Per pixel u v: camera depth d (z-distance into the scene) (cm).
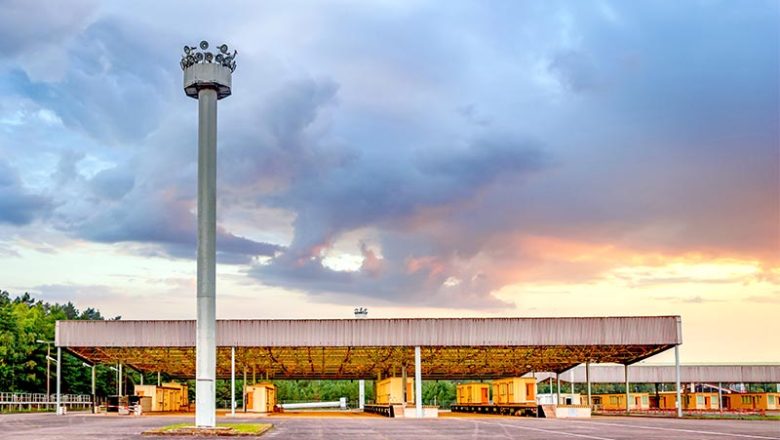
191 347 5653
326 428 3731
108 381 10588
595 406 7300
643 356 6366
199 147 3177
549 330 5534
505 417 5659
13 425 4041
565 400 7194
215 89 3222
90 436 3009
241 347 5534
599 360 6888
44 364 9419
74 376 9769
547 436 3023
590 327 5541
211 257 3125
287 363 7462
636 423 4372
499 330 5538
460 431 3428
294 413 7344
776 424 4222
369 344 5500
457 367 7969
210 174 3162
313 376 9525
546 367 7900
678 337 5538
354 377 9669
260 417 5541
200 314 3098
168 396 7412
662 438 2866
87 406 8769
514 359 7038
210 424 3058
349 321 5525
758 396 8006
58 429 3584
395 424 4275
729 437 2906
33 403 7381
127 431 3381
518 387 5984
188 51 3231
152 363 7369
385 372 8694
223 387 12444
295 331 5506
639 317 5550
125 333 5644
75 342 5641
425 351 6400
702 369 8788
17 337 9044
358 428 3744
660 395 8556
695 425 4069
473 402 7188
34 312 10288
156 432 2997
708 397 8088
